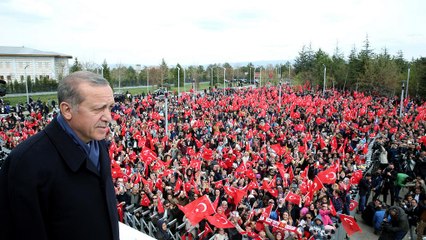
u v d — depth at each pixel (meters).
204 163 17.36
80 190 1.61
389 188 15.38
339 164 15.66
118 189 12.64
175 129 27.94
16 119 33.22
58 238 1.56
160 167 15.82
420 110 33.62
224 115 33.91
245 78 108.31
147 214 11.49
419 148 18.86
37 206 1.47
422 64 56.31
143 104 41.72
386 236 10.41
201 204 9.97
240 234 10.48
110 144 20.34
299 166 17.36
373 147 22.14
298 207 11.90
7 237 1.50
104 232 1.72
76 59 78.06
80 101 1.58
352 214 13.50
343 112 33.56
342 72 67.62
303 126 25.62
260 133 23.45
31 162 1.48
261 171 15.95
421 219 11.98
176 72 87.50
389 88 56.12
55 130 1.61
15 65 80.00
